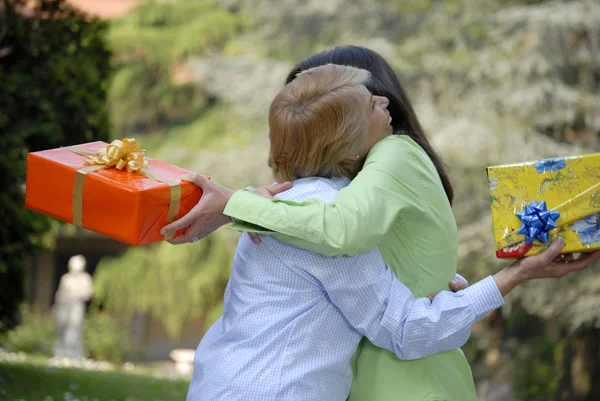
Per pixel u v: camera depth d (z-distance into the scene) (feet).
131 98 116.67
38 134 31.78
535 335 85.20
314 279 11.09
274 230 10.74
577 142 76.33
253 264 11.36
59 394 30.25
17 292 33.71
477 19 82.38
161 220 11.19
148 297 106.73
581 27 73.36
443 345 11.31
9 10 31.83
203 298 105.70
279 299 11.07
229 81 89.51
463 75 79.46
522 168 11.57
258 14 99.45
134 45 115.75
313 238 10.65
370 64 13.37
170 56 115.85
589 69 77.51
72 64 33.14
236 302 11.38
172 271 104.32
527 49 76.43
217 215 11.39
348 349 11.28
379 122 12.03
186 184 11.36
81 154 12.03
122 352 99.96
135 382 39.34
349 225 10.69
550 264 11.66
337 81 11.55
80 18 34.01
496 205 11.63
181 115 119.96
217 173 86.48
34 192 11.54
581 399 74.43
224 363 11.00
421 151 12.19
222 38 114.52
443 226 12.01
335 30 91.04
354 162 11.89
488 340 81.97
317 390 10.93
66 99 32.53
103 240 119.14
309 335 11.02
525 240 11.41
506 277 11.52
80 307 89.25
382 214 11.05
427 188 11.87
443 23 84.69
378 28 87.20
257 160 84.94
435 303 11.46
